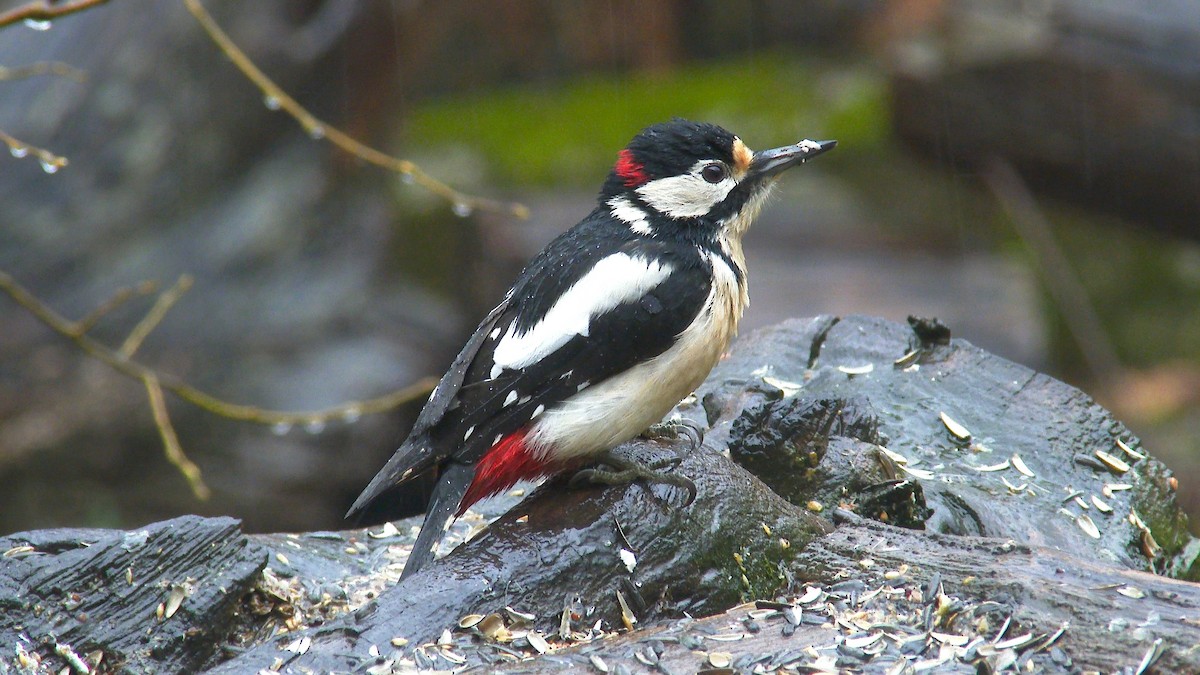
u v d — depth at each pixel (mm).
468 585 5609
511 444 6117
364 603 6238
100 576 5781
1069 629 4938
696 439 7047
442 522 5848
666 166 6781
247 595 6094
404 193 15750
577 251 6559
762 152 6898
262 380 13609
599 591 5738
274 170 14531
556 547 5816
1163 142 15055
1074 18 15484
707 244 6727
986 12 17047
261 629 6047
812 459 6758
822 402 6926
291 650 5301
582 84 25625
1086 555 6484
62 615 5645
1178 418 16656
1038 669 4762
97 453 13312
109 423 13281
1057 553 5555
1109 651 4781
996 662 4816
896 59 17750
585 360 6160
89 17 13633
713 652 5102
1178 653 4691
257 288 14133
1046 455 7270
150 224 14000
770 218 18938
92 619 5656
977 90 16562
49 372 13375
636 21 25719
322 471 13523
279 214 14344
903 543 5848
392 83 14945
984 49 16469
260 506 13430
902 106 17766
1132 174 15742
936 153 17734
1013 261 18078
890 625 5223
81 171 13664
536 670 5008
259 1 14039
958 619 5160
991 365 7980
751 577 5914
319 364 13828
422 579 5652
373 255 14727
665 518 5957
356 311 14281
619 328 6172
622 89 25094
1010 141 16562
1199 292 18094
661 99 24156
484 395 6129
